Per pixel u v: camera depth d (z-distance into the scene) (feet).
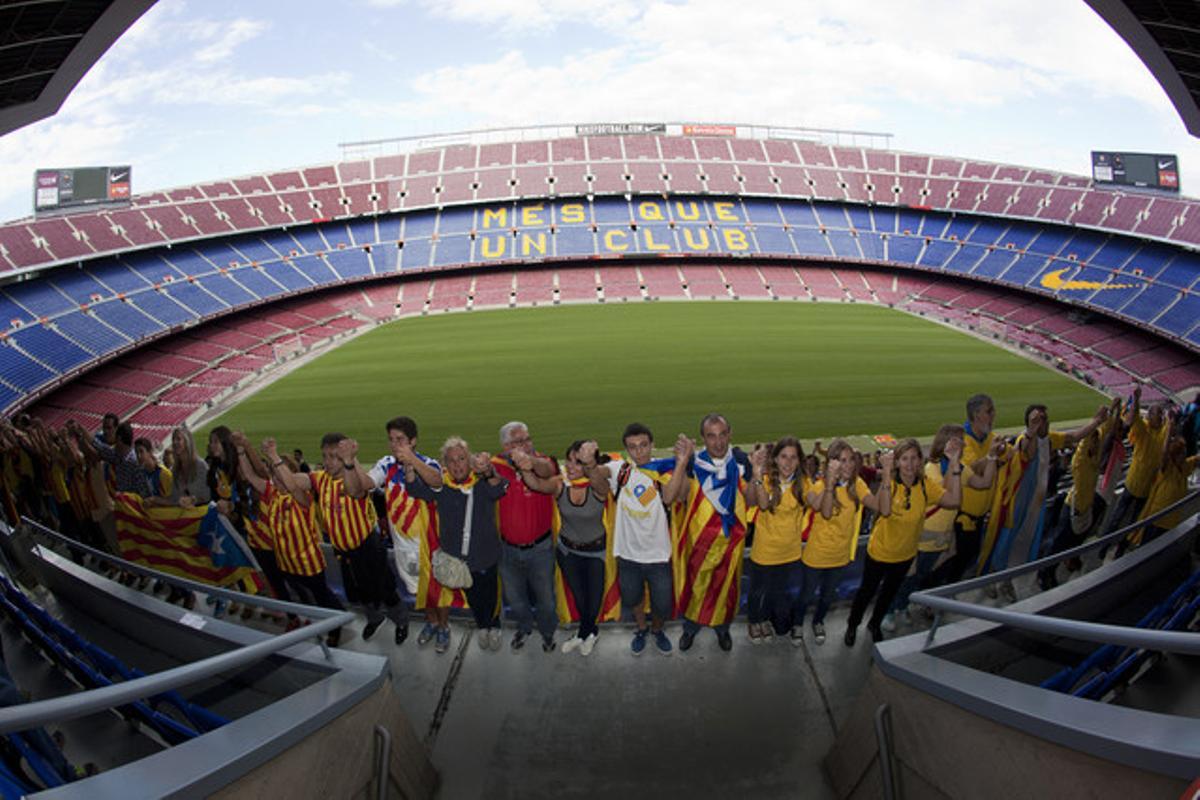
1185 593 15.30
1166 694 13.15
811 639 19.79
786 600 19.21
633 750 15.74
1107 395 113.80
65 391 128.36
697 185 227.20
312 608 13.88
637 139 241.96
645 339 145.59
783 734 16.17
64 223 160.86
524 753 15.72
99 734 13.33
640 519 18.25
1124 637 8.52
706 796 14.44
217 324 165.37
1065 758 9.18
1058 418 103.14
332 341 158.92
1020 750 9.82
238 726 10.06
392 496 20.03
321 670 13.04
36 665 15.74
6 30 32.24
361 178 221.66
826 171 233.14
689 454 17.94
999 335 155.22
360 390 118.52
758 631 19.56
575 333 152.66
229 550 22.54
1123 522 25.31
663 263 206.90
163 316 154.20
